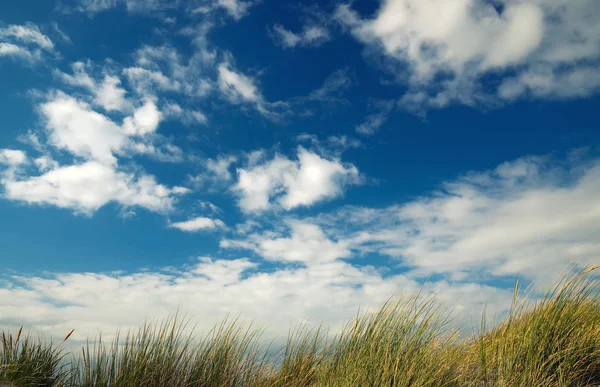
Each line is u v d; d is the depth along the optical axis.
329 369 4.23
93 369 4.19
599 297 4.61
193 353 4.54
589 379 3.82
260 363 4.71
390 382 3.71
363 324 4.33
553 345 4.08
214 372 4.43
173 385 4.27
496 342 4.29
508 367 3.96
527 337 4.18
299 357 4.69
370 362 3.91
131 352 4.33
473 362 4.23
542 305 4.50
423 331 4.11
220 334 4.71
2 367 4.13
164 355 4.40
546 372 3.80
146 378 4.20
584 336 4.11
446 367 3.96
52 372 4.34
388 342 4.03
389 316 4.27
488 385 3.83
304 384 4.41
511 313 4.55
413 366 3.78
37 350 4.46
